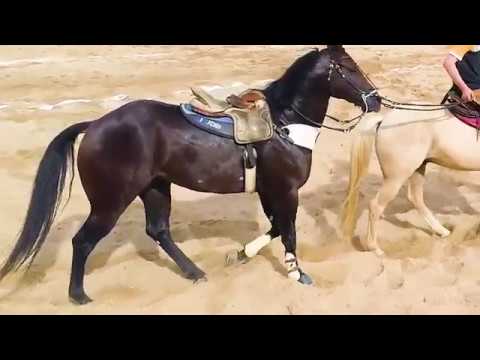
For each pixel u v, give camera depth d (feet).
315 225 19.94
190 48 44.09
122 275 17.08
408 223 20.12
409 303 15.98
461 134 17.26
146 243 18.93
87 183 14.89
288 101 15.71
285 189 15.80
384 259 17.83
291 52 42.83
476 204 21.44
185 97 32.58
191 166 15.34
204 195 22.53
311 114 15.85
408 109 17.51
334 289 16.40
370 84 15.97
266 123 15.39
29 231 14.65
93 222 15.11
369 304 15.89
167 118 15.20
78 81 35.50
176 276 17.10
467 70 16.89
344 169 24.54
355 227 18.94
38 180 14.70
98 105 31.35
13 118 29.48
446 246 18.47
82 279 15.49
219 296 16.03
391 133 17.37
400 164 17.46
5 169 24.22
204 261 17.80
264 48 44.14
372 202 17.94
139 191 15.24
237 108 15.62
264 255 18.17
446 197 22.02
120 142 14.66
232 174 15.55
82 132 15.12
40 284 16.53
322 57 15.65
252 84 34.94
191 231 19.66
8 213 20.58
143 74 37.11
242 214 20.95
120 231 19.62
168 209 16.81
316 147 26.58
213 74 37.09
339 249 18.44
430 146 17.53
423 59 39.99
